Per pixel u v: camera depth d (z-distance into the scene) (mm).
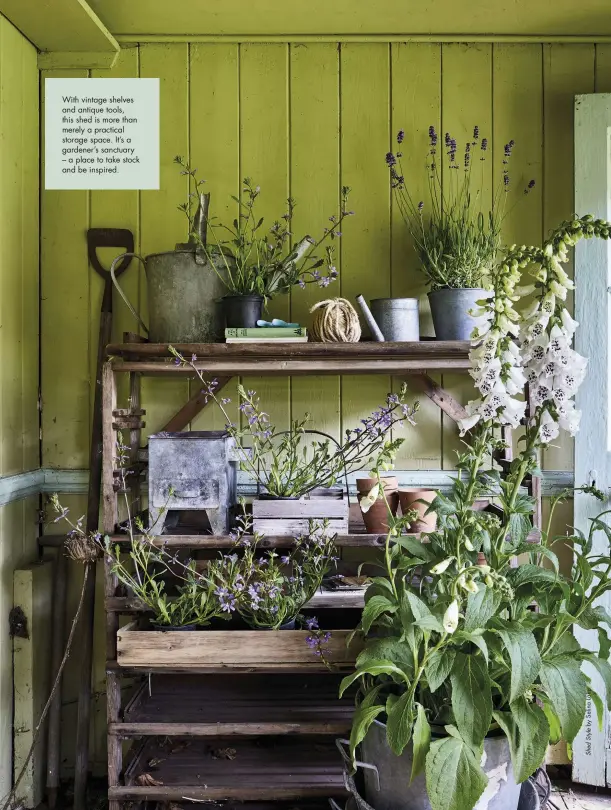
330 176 2205
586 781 2059
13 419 2055
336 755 1943
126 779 1783
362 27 2143
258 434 1954
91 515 2102
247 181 2057
